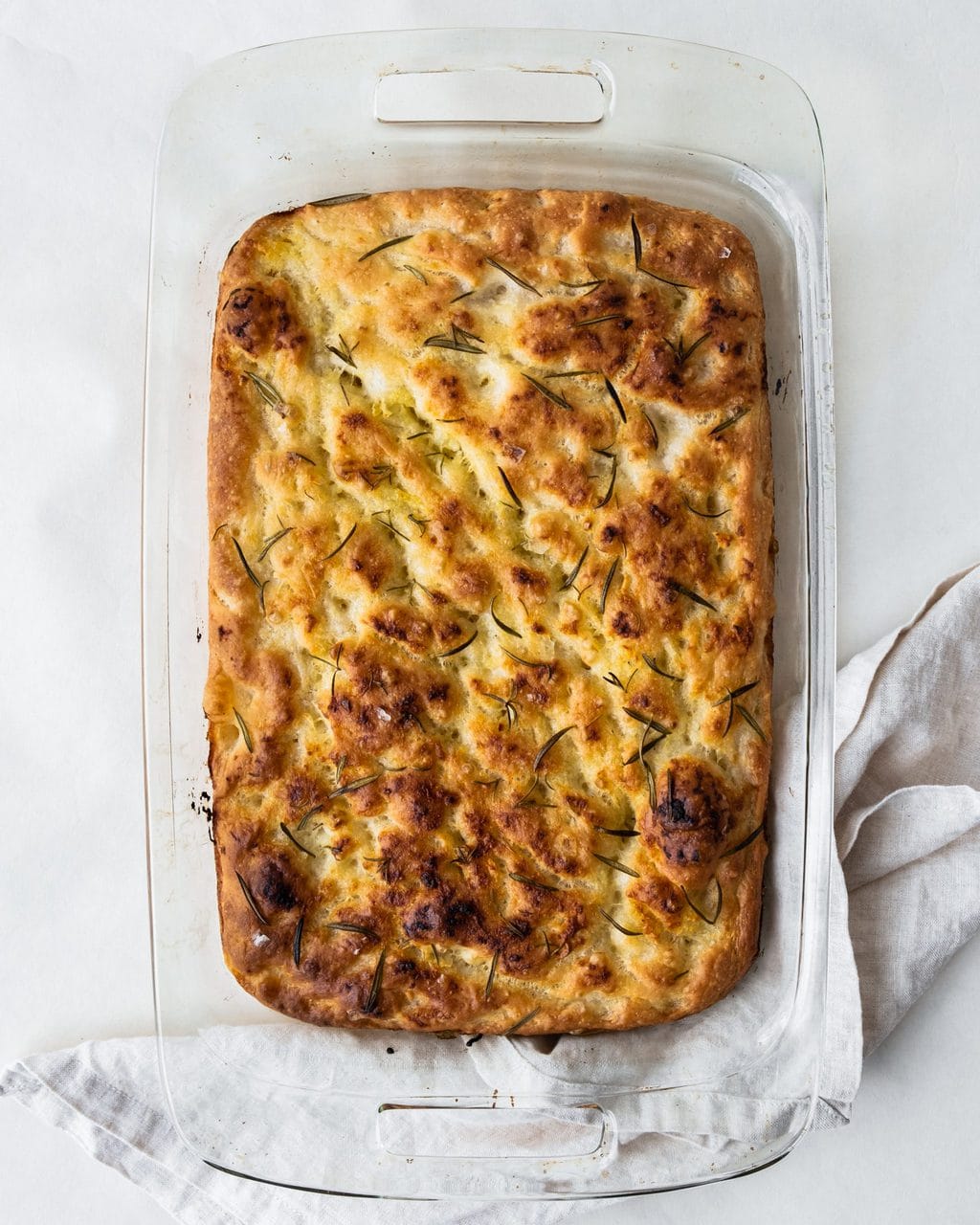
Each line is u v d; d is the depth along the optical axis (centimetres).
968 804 61
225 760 57
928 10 64
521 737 56
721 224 59
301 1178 58
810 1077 58
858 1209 63
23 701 64
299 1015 57
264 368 58
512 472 57
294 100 60
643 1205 63
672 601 56
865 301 64
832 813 58
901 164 64
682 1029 58
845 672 62
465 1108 58
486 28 59
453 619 57
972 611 62
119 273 64
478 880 56
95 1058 62
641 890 56
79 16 64
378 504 57
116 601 65
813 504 59
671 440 57
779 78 60
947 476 64
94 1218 63
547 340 57
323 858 57
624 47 60
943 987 63
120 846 64
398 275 58
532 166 61
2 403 64
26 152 64
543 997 57
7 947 64
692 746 57
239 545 57
